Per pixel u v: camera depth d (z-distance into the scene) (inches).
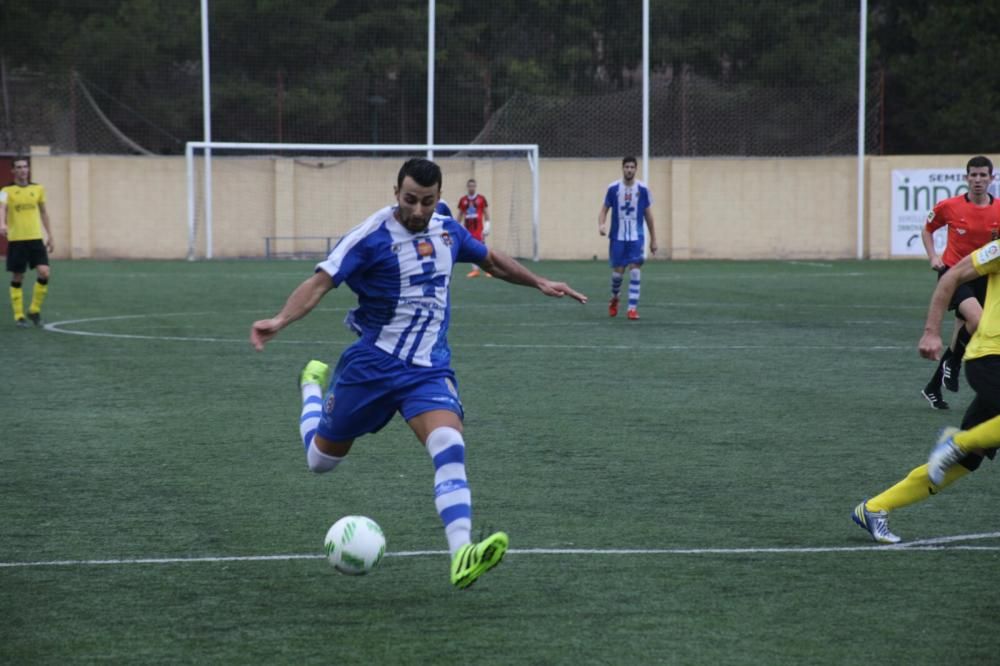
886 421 981.8
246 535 634.2
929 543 616.1
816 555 593.0
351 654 456.4
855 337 1588.3
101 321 1777.8
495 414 1011.9
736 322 1780.3
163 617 500.7
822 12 3604.8
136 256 3565.5
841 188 3604.8
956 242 1121.4
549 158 3629.4
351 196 3651.6
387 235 539.8
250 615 503.8
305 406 601.6
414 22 3590.1
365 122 3627.0
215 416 1003.9
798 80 3619.6
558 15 3609.7
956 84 4082.2
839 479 769.6
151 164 3553.2
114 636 477.4
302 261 3474.4
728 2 3609.7
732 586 542.6
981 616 500.1
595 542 618.5
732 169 3619.6
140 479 768.9
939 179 3565.5
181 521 663.1
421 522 662.5
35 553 598.2
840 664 446.0
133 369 1278.3
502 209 3644.2
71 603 519.2
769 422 975.0
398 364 544.4
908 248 3597.4
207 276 2778.1
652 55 3624.5
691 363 1331.2
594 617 499.8
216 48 3582.7
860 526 628.1
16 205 1707.7
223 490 738.8
